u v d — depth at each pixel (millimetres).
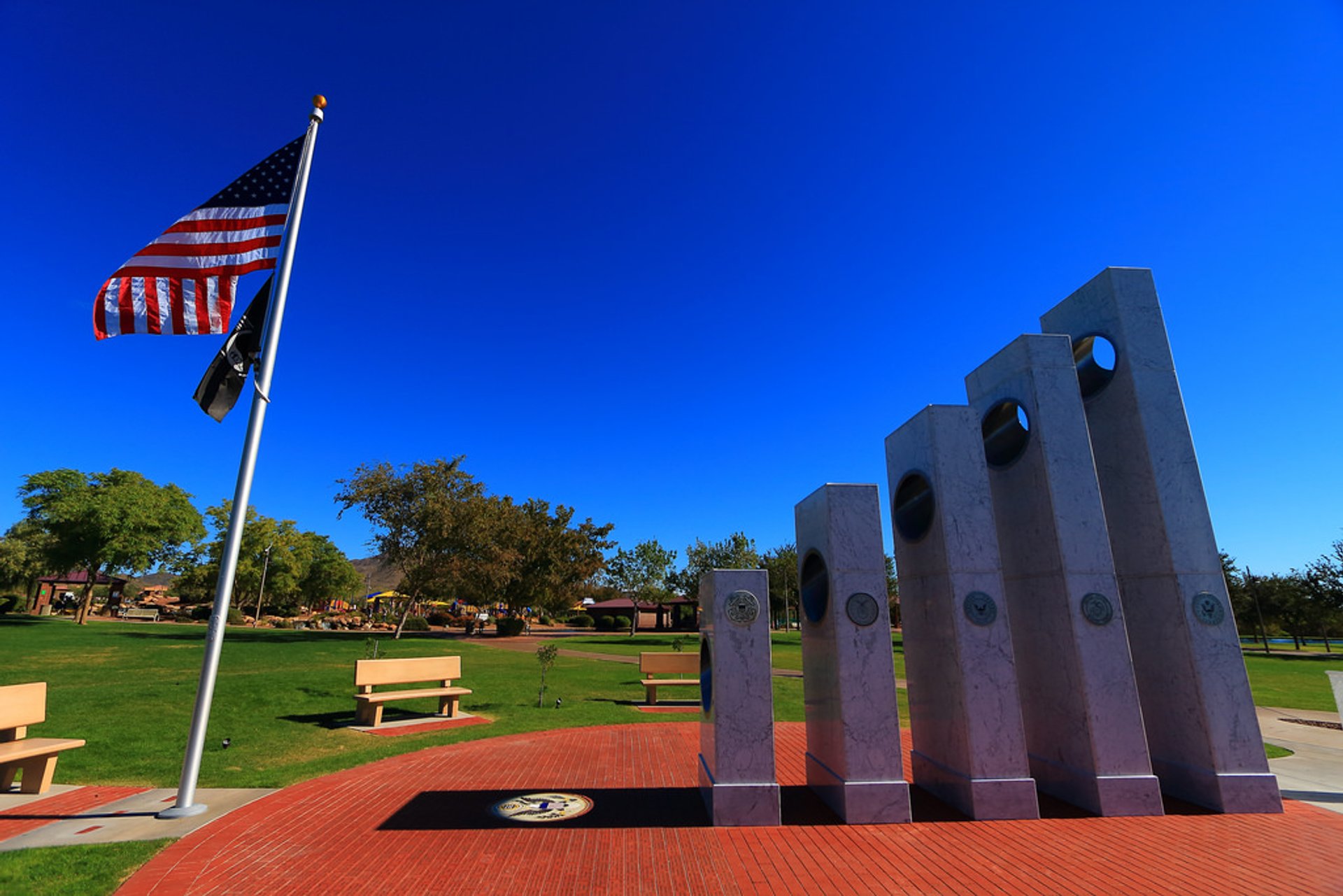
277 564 61750
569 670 20891
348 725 11133
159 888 4699
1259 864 5445
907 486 8508
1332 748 10508
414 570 34031
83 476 44000
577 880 5059
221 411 7211
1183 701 7441
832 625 7156
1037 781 7699
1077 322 9008
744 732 6680
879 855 5668
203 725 6574
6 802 6754
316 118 8016
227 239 7461
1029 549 8016
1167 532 7766
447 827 6219
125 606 60250
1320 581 41000
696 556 47469
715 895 4816
